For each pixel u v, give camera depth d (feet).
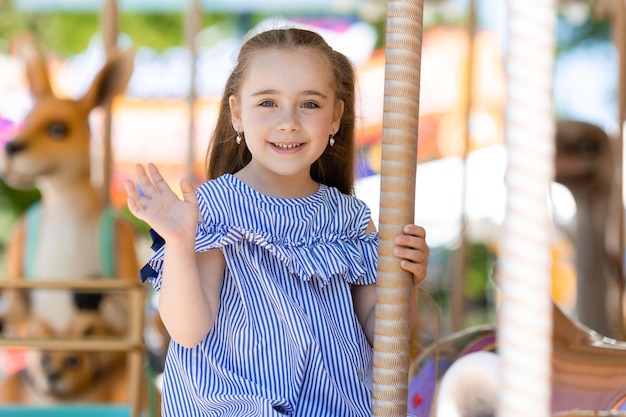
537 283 4.09
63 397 15.52
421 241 6.87
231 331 7.86
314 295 8.06
